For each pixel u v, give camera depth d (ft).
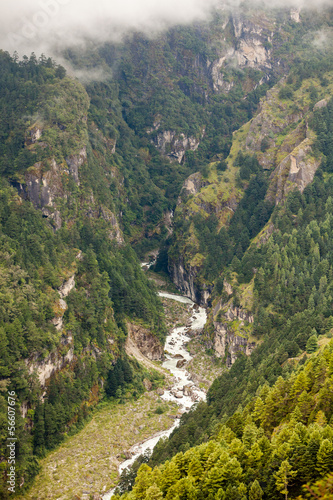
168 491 418.72
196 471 429.79
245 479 405.39
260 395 498.69
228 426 478.18
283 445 398.62
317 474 381.19
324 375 458.91
